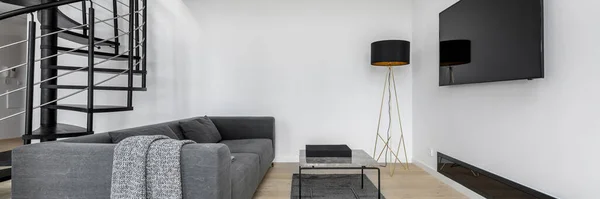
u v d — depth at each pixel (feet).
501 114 8.05
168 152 5.32
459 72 9.44
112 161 5.51
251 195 8.18
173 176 5.28
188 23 14.07
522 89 7.37
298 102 14.08
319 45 14.11
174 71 14.07
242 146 10.62
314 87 14.08
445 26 10.28
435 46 11.62
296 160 14.05
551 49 6.52
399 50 11.57
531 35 6.67
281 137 14.11
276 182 10.82
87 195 5.55
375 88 14.06
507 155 7.84
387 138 14.07
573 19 5.98
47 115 9.60
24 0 8.70
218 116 13.71
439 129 11.37
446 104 10.85
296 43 14.12
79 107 8.31
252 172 8.27
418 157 13.32
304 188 10.08
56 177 5.58
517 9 7.06
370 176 11.67
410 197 9.20
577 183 5.92
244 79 14.11
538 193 6.85
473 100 9.28
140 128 8.02
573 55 5.98
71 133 7.87
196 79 14.08
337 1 14.16
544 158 6.71
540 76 6.47
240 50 14.11
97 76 13.87
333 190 9.85
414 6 13.74
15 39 18.79
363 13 14.14
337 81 14.08
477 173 9.04
